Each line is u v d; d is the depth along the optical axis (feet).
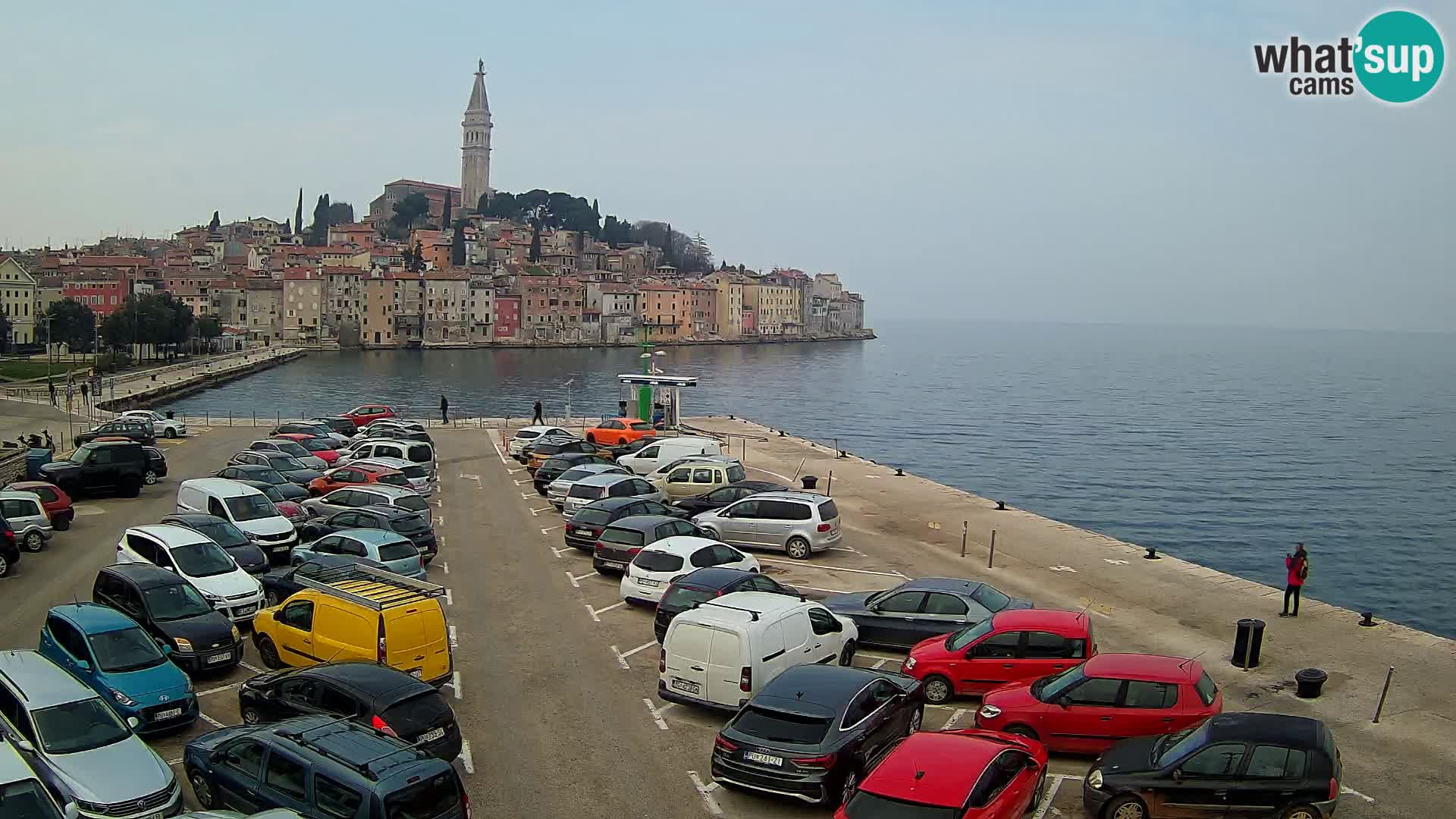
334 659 65.46
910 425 426.92
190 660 69.31
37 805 43.27
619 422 204.54
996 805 44.73
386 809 43.01
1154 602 94.73
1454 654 79.41
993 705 60.18
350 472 135.13
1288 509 253.85
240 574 81.46
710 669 62.95
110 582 73.82
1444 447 374.22
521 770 57.36
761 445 211.82
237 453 168.25
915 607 77.66
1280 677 73.82
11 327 608.19
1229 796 48.88
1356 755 60.34
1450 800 54.65
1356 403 558.15
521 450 186.39
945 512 141.28
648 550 91.15
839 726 52.90
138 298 582.76
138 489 140.36
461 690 69.87
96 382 299.38
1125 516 241.35
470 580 99.91
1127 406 532.73
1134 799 50.06
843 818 43.73
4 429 222.89
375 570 74.54
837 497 151.84
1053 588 99.30
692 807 53.36
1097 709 58.03
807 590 96.53
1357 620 89.15
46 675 55.11
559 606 90.99
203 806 49.98
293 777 46.06
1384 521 240.32
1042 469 312.50
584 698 68.80
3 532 95.25
